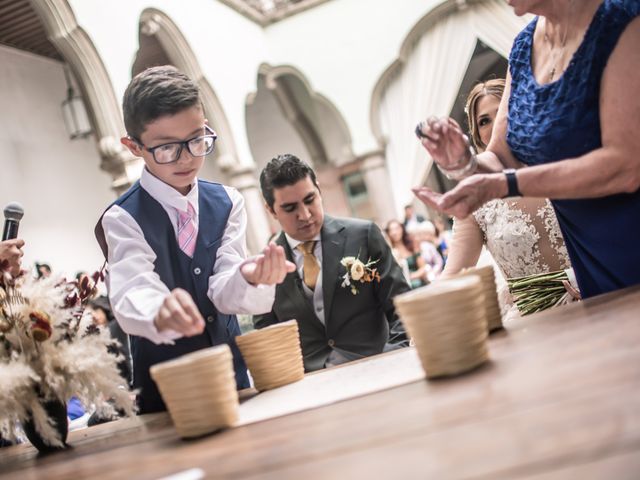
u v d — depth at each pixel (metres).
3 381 1.45
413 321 1.09
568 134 1.54
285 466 0.80
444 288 1.08
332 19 12.98
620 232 1.52
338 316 2.52
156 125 1.61
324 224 2.61
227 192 1.98
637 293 1.34
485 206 2.35
